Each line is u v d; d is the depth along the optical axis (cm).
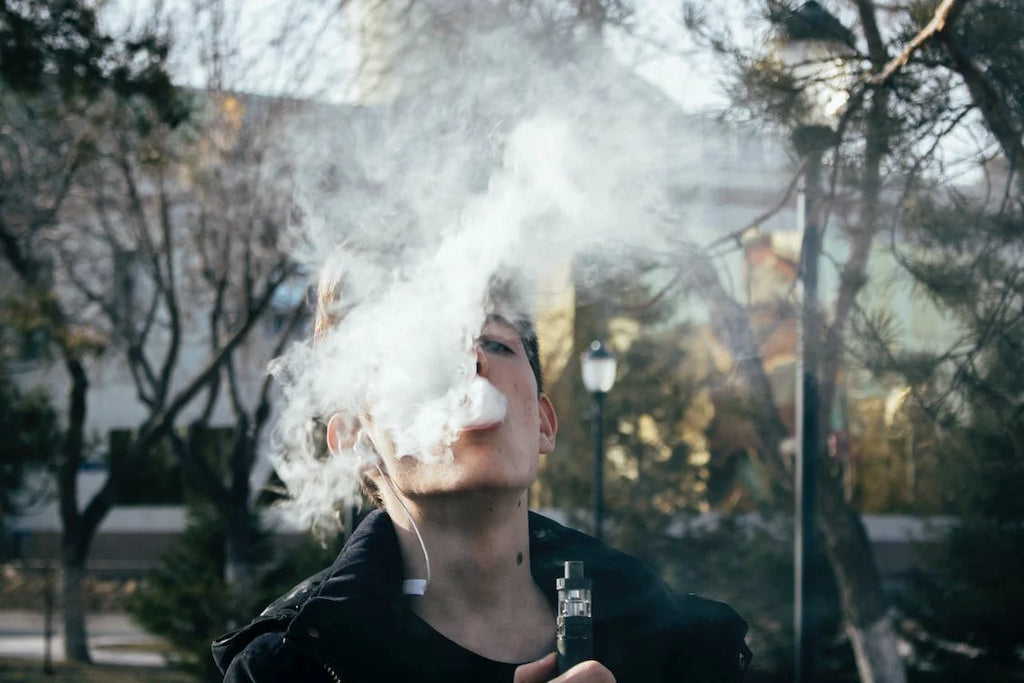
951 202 529
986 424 513
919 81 523
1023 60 495
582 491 1428
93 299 1661
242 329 1525
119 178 1580
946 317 534
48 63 909
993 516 1226
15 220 1337
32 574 1842
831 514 920
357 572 129
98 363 1761
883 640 920
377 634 125
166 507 2994
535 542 150
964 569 1282
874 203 531
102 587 2439
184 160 1293
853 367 550
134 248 1745
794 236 689
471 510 127
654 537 1391
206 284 1830
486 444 125
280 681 129
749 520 1443
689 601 153
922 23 506
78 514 1747
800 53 544
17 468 1512
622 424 1431
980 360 511
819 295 626
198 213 1605
